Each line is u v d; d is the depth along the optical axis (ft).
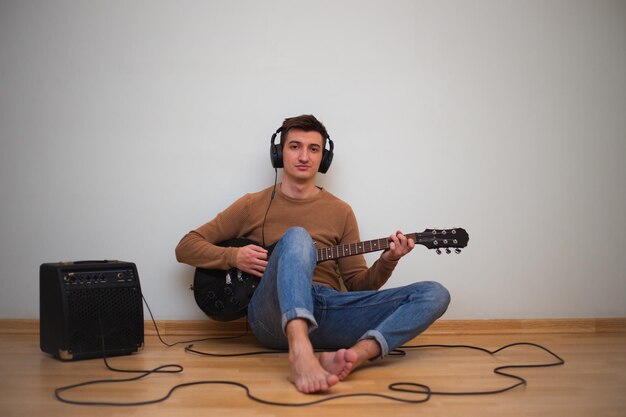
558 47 8.84
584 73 8.87
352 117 8.63
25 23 8.52
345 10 8.65
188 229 8.54
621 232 8.87
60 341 6.42
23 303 8.48
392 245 6.51
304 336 5.24
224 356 6.81
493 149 8.75
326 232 7.58
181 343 7.76
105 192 8.54
